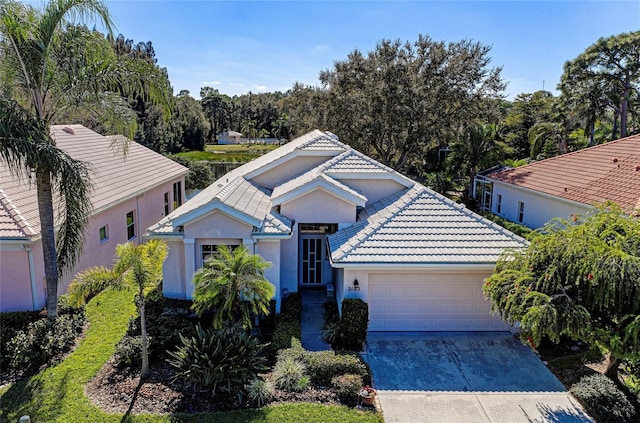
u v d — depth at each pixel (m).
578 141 41.25
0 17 11.32
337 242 14.97
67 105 13.12
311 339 13.58
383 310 14.12
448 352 12.97
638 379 10.27
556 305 9.73
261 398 10.16
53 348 12.06
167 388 10.63
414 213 15.20
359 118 38.47
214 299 11.63
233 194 15.76
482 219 15.02
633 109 47.28
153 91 14.43
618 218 10.92
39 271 14.29
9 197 14.65
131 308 15.10
